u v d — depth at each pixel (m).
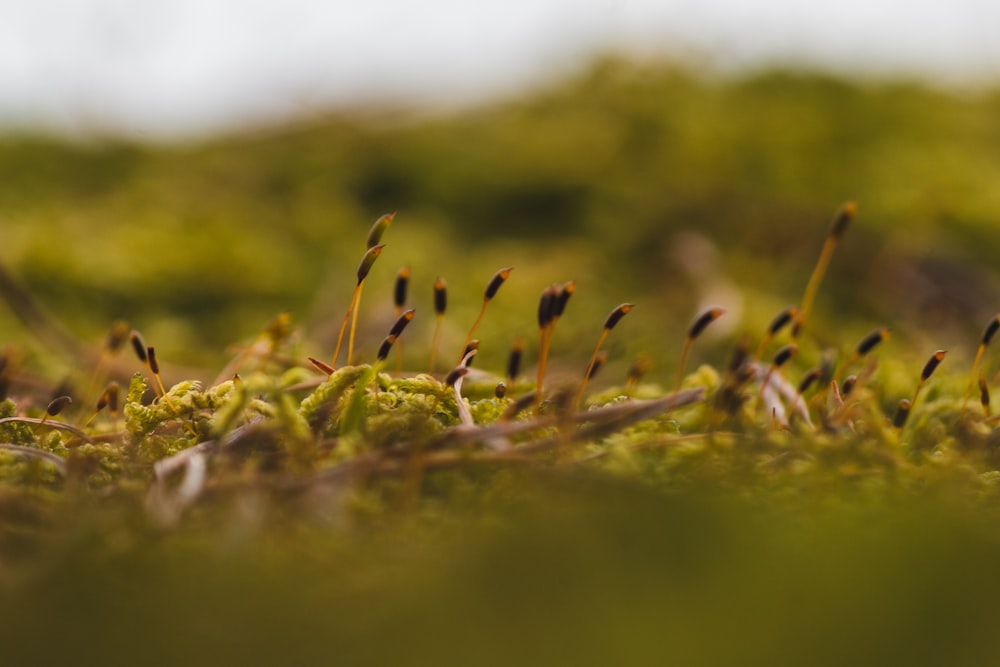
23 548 0.17
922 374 0.18
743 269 0.38
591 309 0.34
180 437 0.18
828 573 0.16
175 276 0.35
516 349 0.19
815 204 0.43
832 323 0.32
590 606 0.16
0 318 0.31
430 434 0.18
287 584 0.16
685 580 0.16
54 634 0.16
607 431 0.18
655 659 0.16
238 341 0.31
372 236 0.18
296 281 0.38
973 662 0.16
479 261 0.41
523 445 0.17
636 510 0.16
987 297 0.34
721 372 0.26
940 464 0.18
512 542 0.16
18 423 0.18
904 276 0.36
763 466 0.18
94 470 0.18
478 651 0.16
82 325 0.31
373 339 0.30
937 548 0.16
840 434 0.18
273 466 0.17
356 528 0.17
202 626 0.16
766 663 0.16
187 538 0.16
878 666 0.16
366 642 0.16
